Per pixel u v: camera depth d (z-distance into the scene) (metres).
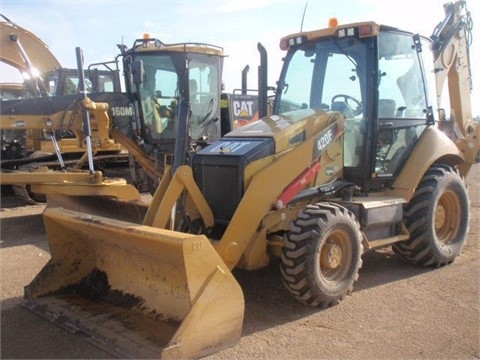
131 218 6.57
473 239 7.16
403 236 5.64
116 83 10.00
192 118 9.06
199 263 3.72
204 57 9.11
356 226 4.82
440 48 6.75
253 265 4.63
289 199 4.80
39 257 6.59
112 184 7.11
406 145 5.95
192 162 5.04
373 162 5.52
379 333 4.17
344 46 5.70
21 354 3.81
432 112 6.22
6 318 4.50
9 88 13.08
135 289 4.54
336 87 5.76
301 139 5.04
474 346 3.94
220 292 3.79
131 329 4.01
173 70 8.92
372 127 5.48
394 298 4.94
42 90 10.20
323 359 3.73
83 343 3.96
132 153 9.14
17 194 10.07
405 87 5.96
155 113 8.94
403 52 5.92
